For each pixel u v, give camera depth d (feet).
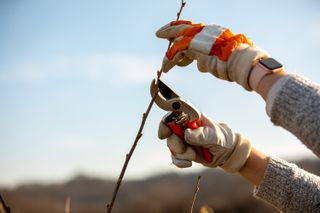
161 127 7.07
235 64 6.25
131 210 54.13
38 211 48.29
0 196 6.54
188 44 6.64
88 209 58.75
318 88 5.76
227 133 7.08
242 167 7.19
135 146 6.88
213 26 6.67
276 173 7.02
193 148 7.13
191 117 6.97
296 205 6.91
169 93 7.05
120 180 6.84
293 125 5.75
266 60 6.09
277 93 5.81
